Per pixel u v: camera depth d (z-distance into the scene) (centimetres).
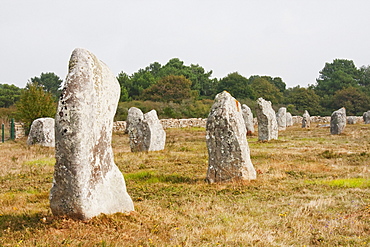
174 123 4316
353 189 1075
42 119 2386
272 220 817
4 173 1401
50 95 3131
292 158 1764
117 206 798
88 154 724
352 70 9300
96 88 759
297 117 5603
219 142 1226
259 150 2075
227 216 850
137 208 873
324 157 1786
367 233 708
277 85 9512
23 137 2898
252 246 661
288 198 1007
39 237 657
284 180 1259
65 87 716
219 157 1227
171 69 7494
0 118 3666
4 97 5831
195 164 1600
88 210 714
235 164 1217
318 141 2509
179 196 1052
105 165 792
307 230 740
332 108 7488
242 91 7119
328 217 820
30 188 1156
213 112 1243
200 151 2062
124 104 5238
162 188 1148
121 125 3838
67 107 704
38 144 2344
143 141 2098
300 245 669
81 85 723
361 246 644
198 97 6788
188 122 4503
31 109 2978
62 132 700
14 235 676
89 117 728
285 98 7894
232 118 1223
